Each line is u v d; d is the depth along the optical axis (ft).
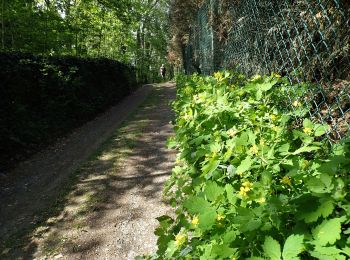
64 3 46.75
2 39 36.35
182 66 80.18
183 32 60.49
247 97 10.38
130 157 23.57
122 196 17.35
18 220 15.81
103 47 68.13
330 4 8.28
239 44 15.33
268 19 11.47
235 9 16.21
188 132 8.99
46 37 41.86
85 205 16.63
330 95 7.82
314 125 6.90
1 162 22.76
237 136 7.45
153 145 26.05
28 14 38.29
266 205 4.29
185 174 7.69
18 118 26.89
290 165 5.56
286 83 8.91
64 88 34.86
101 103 44.34
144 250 12.71
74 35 48.47
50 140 29.07
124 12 59.67
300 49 9.41
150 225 14.29
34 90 30.32
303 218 3.96
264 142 6.49
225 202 5.01
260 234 4.15
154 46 124.16
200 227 4.71
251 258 3.92
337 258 3.58
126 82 62.80
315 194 4.07
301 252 3.87
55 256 12.77
